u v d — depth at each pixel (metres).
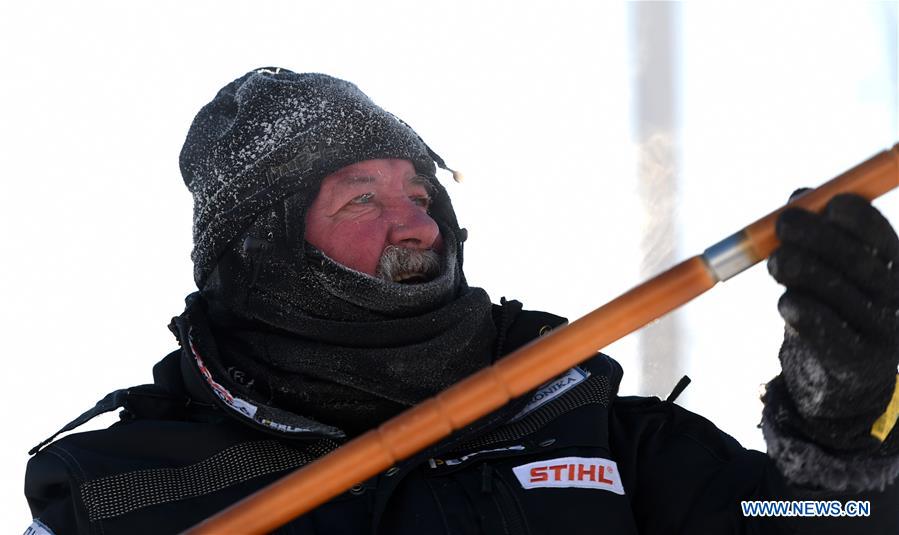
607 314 2.57
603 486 3.35
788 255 2.41
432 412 2.69
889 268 2.41
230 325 3.66
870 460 2.75
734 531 3.30
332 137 3.66
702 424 3.62
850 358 2.47
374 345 3.47
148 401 3.55
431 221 3.70
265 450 3.36
